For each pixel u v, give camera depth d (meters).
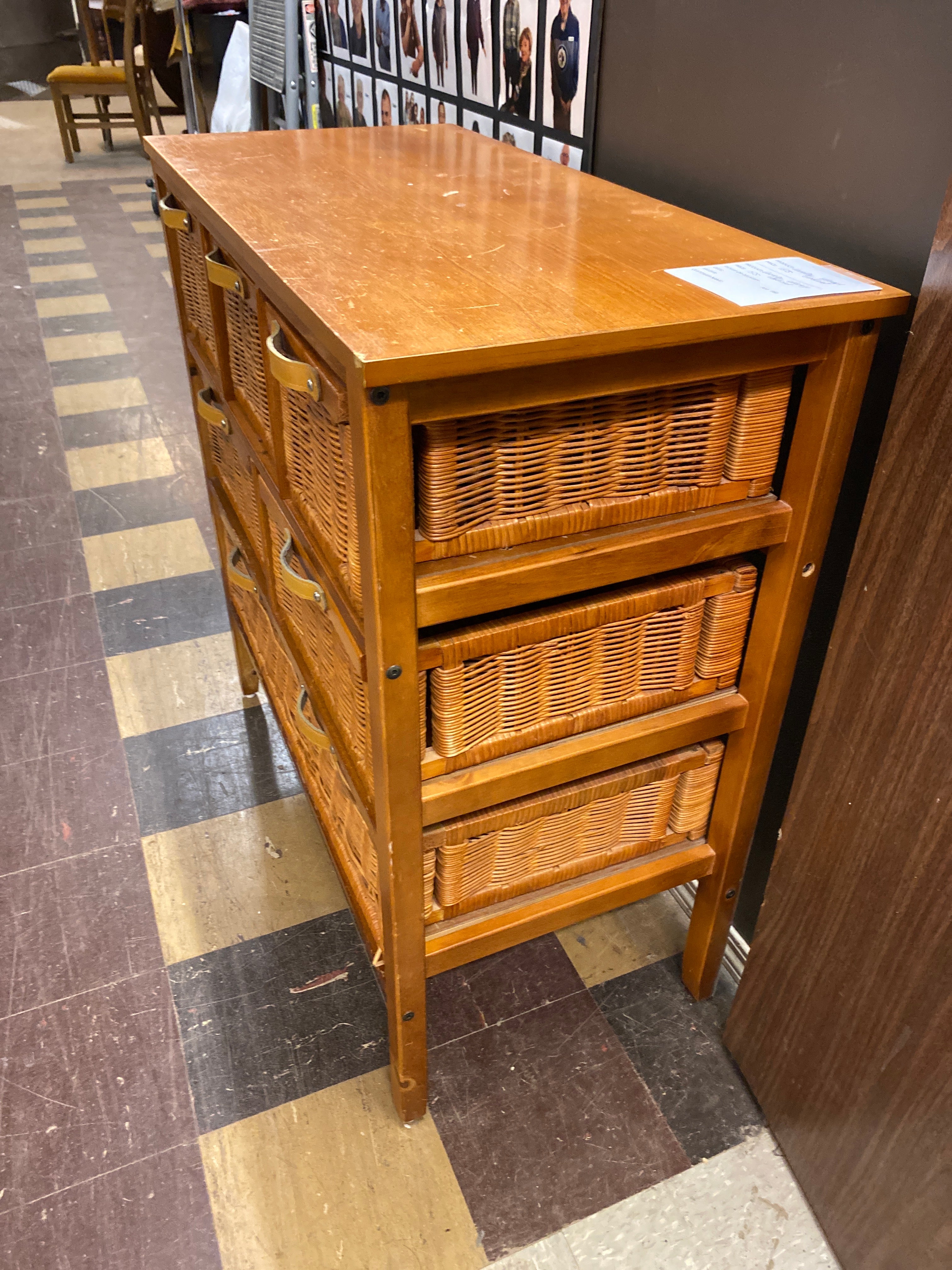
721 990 1.59
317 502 1.08
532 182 1.27
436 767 1.05
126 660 2.29
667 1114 1.41
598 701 1.13
